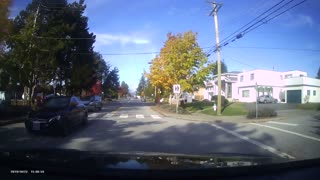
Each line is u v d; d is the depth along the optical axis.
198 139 13.61
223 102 43.31
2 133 14.34
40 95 33.25
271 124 21.00
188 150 10.77
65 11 35.88
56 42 27.78
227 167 3.83
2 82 25.38
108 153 4.85
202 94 77.00
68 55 37.09
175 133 15.55
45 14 34.44
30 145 11.16
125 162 4.00
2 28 20.69
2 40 21.83
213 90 70.88
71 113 14.79
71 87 38.75
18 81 24.97
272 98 52.62
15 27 27.59
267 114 25.98
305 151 10.86
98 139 12.98
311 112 31.58
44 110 14.11
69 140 12.64
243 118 25.66
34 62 25.11
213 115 29.47
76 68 37.69
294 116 26.84
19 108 23.67
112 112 32.12
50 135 13.95
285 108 38.12
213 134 15.54
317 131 17.03
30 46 24.67
